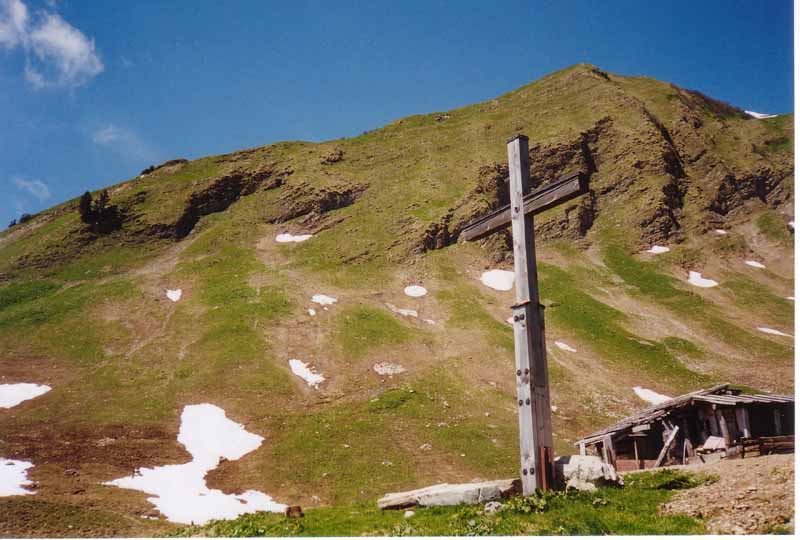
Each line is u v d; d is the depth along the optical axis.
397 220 115.12
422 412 59.34
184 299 90.06
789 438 25.14
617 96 151.75
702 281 108.19
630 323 89.19
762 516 12.60
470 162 133.50
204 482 42.78
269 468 46.28
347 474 45.56
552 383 67.50
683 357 77.81
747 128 159.12
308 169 134.88
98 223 118.06
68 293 92.38
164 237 119.00
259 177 134.88
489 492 16.84
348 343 75.94
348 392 64.38
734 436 32.03
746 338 85.00
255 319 80.75
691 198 131.00
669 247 118.94
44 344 73.75
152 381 63.91
